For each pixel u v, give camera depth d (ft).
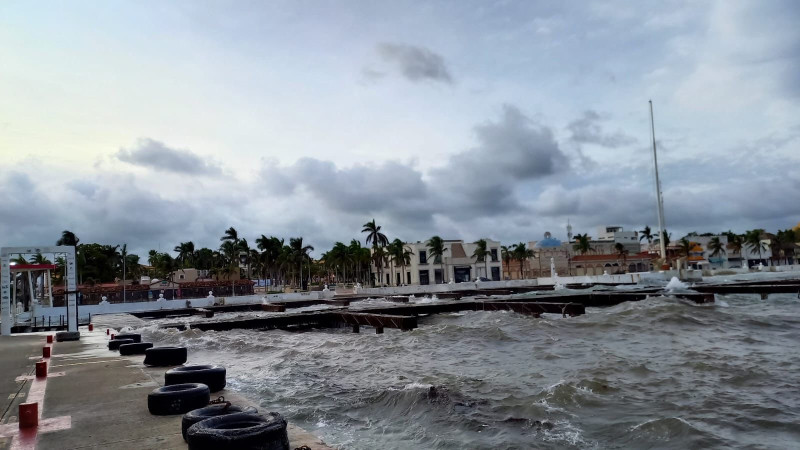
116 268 384.06
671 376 48.34
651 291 157.17
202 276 416.05
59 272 326.03
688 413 36.22
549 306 121.08
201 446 19.24
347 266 411.13
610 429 33.81
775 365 52.03
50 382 40.57
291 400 46.06
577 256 408.67
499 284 258.57
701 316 102.83
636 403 39.55
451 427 35.78
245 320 125.49
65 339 79.41
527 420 36.45
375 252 376.48
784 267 264.11
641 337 80.53
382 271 416.05
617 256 405.59
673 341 74.08
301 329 130.93
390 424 37.50
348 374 58.95
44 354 56.85
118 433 25.45
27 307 137.28
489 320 119.24
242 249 386.11
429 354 73.67
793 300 152.25
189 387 30.48
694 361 55.21
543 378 50.62
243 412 22.62
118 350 61.72
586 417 36.65
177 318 165.07
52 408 31.53
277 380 56.39
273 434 19.77
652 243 503.20
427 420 37.81
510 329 98.99
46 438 25.08
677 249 403.13
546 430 34.17
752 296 172.65
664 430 32.65
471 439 33.06
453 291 228.43
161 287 274.77
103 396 34.47
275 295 215.51
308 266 435.53
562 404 39.96
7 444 24.34
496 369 57.57
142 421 27.58
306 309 179.52
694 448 29.73
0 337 90.17
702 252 430.20
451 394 44.86
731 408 37.01
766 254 447.42
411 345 84.53
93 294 254.68
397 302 195.93
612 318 104.06
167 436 24.59
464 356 69.97
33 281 168.86
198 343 96.43
